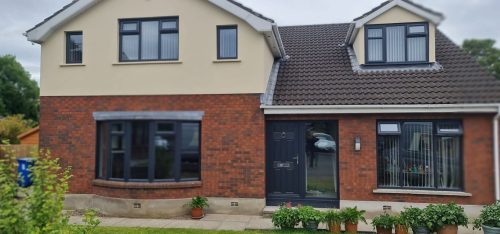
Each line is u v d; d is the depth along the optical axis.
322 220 9.24
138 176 11.55
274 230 9.43
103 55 12.12
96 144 12.14
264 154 11.48
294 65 13.50
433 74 11.34
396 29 12.28
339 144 11.23
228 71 11.62
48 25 12.07
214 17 11.72
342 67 12.84
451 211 8.62
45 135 12.34
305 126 11.69
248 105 11.51
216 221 10.63
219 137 11.62
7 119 27.70
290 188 11.66
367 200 10.95
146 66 11.92
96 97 12.12
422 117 10.61
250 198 11.41
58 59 12.37
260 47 11.48
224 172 11.56
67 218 6.34
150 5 11.98
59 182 8.04
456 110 9.80
